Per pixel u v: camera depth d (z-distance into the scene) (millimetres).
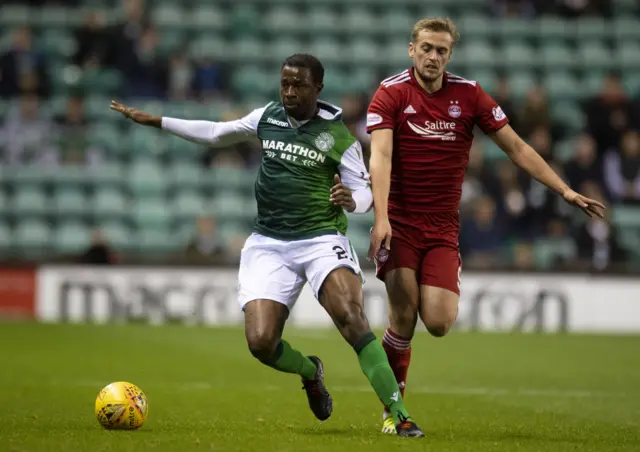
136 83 62719
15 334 41188
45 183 58125
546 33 69875
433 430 18344
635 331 50969
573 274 51062
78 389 25016
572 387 28062
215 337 42125
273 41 68438
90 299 49938
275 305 17203
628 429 19141
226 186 59000
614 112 61312
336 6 70812
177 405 21922
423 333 47562
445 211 18781
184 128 18344
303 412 20922
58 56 64812
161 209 57750
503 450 15312
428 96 18578
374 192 17734
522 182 55281
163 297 50031
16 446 14773
